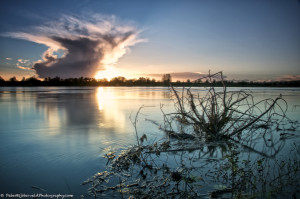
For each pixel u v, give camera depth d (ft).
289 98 40.81
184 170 8.21
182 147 11.19
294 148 10.76
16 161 8.85
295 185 6.91
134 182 7.25
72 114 21.72
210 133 13.05
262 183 7.08
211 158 9.55
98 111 23.98
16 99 40.11
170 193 6.56
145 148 10.82
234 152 10.07
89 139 12.26
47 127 15.47
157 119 19.10
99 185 7.01
